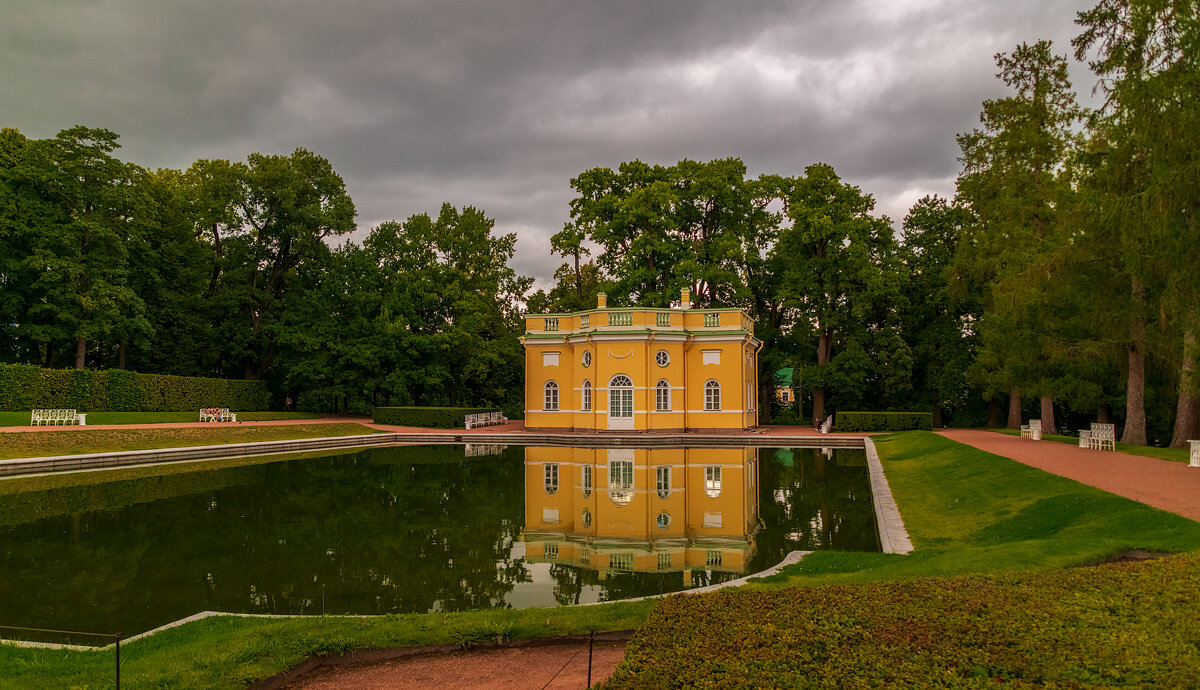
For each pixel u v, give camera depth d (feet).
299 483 59.41
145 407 110.11
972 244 105.29
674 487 55.83
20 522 42.80
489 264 138.82
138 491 54.95
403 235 136.87
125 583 29.89
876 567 27.45
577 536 38.63
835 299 122.83
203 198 126.52
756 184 127.85
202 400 120.47
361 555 34.50
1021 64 94.63
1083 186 65.46
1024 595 18.02
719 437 98.02
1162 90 48.26
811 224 116.98
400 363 132.26
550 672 19.02
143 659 19.53
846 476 62.49
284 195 127.65
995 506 40.19
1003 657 13.89
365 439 99.81
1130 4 48.65
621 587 28.66
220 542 37.37
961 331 124.16
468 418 113.50
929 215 127.34
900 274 115.24
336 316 136.56
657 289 129.18
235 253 130.41
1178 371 64.34
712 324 108.37
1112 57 50.49
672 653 14.06
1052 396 82.07
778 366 131.34
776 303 131.85
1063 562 25.46
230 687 17.44
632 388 103.45
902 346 118.01
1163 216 49.24
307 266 137.28
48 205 100.68
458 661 20.13
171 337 129.59
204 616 24.34
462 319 130.31
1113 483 40.96
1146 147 51.55
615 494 52.60
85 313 104.94
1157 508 32.32
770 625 15.64
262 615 24.48
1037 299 70.85
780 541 36.99
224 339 131.95
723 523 41.96
